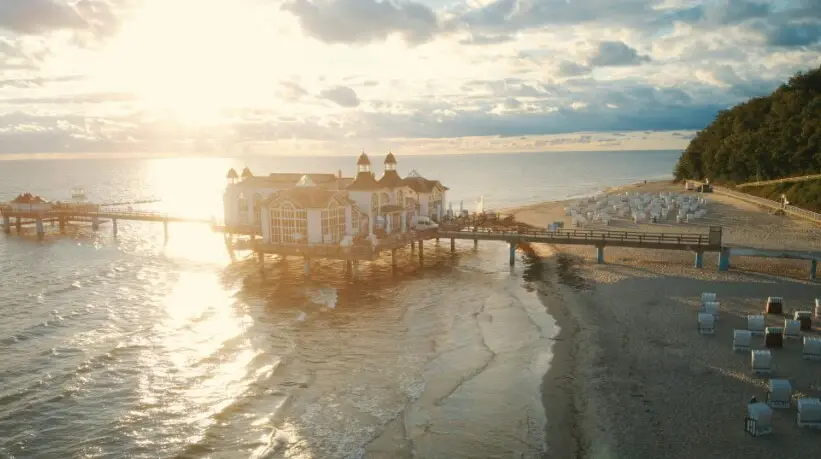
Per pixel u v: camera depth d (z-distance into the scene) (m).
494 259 63.53
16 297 50.22
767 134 122.38
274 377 31.50
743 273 48.81
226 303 47.09
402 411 27.02
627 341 33.44
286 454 23.73
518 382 29.33
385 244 54.94
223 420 26.89
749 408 22.62
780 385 24.08
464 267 59.41
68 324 42.09
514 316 40.66
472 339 36.41
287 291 50.81
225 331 39.69
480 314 41.81
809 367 28.42
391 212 63.91
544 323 38.16
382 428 25.53
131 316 43.91
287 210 56.56
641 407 25.19
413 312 43.00
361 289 50.78
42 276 59.09
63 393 30.00
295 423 26.30
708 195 111.50
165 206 147.50
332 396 28.95
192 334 39.19
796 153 108.75
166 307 46.28
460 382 29.84
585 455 22.14
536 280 50.91
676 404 25.25
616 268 52.66
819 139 105.88
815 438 21.94
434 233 62.28
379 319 41.50
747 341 30.69
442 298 46.88
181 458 23.78
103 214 87.06
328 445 24.31
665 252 58.69
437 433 24.80
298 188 59.00
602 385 27.64
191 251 73.81
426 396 28.42
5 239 87.38
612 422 24.06
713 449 21.52
